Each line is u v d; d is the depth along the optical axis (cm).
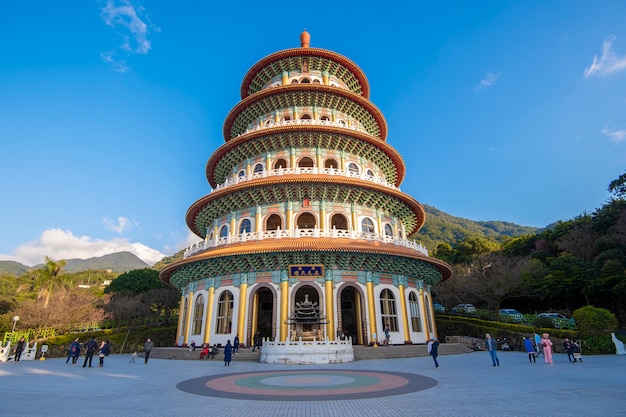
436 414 1044
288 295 3269
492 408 1101
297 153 4103
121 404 1232
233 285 3491
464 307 5900
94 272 15712
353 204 3816
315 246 3161
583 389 1398
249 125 4947
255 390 1492
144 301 6600
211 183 5050
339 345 2598
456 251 8744
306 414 1076
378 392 1408
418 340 3606
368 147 4275
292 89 4425
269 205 3772
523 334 3678
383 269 3553
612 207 6219
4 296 7488
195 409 1152
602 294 4741
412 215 4419
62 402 1272
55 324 4750
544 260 6506
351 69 5144
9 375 2095
